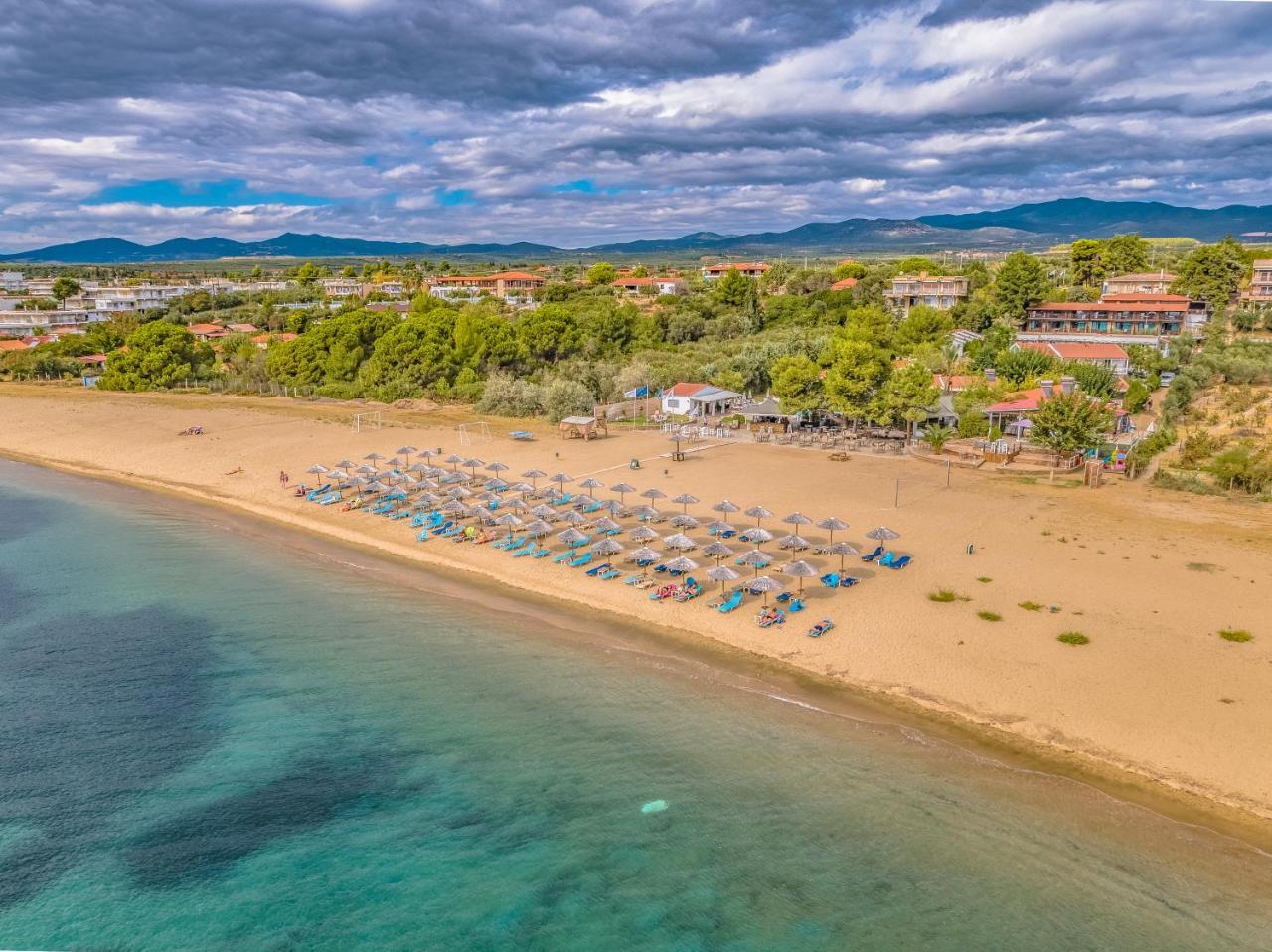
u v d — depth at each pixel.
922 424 78.94
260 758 31.72
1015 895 23.67
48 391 119.19
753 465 67.88
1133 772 28.36
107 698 36.06
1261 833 25.45
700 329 137.38
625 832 27.16
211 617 43.75
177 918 24.34
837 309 141.12
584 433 81.31
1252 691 31.92
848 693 34.06
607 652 38.56
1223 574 42.44
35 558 52.47
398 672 37.66
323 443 81.38
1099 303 124.31
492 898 24.84
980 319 129.12
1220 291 133.75
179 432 88.50
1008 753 29.78
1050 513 53.34
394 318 125.00
